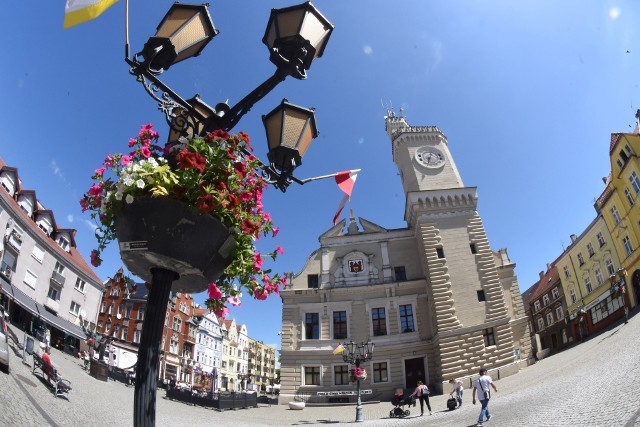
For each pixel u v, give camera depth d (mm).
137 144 3734
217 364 80062
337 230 40000
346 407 29547
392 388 32531
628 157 38344
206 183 3246
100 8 3285
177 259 2896
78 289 40312
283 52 4113
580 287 49375
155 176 2992
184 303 65500
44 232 36750
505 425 10898
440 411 20672
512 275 36031
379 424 18234
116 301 54781
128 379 29547
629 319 35250
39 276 34219
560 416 10234
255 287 4184
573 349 35688
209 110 4406
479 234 35781
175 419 17406
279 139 4258
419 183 39281
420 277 35969
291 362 34062
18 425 8477
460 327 31953
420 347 33594
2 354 12891
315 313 36031
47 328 34406
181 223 2908
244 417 23328
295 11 4172
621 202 40469
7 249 29969
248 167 3705
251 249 3928
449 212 36875
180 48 3695
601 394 11883
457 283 33844
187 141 3436
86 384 20781
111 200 3189
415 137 42219
